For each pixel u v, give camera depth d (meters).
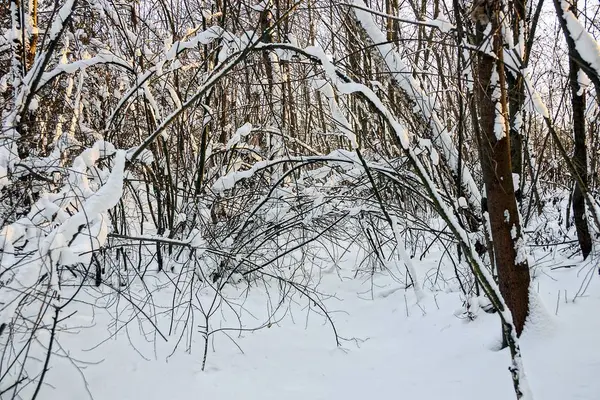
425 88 5.64
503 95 3.70
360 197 6.61
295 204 6.95
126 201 6.48
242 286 6.57
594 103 5.81
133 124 6.74
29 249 3.57
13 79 5.42
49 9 7.23
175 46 5.61
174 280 6.18
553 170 8.20
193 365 4.33
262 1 6.32
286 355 4.66
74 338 4.33
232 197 6.58
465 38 4.16
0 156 3.87
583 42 2.79
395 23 5.84
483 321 4.70
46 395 3.57
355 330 5.33
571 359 3.53
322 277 7.14
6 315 3.00
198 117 6.91
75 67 5.21
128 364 4.18
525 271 3.98
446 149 4.98
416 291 5.82
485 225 4.32
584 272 5.30
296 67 7.57
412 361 4.34
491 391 3.51
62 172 4.36
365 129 7.69
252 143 8.11
